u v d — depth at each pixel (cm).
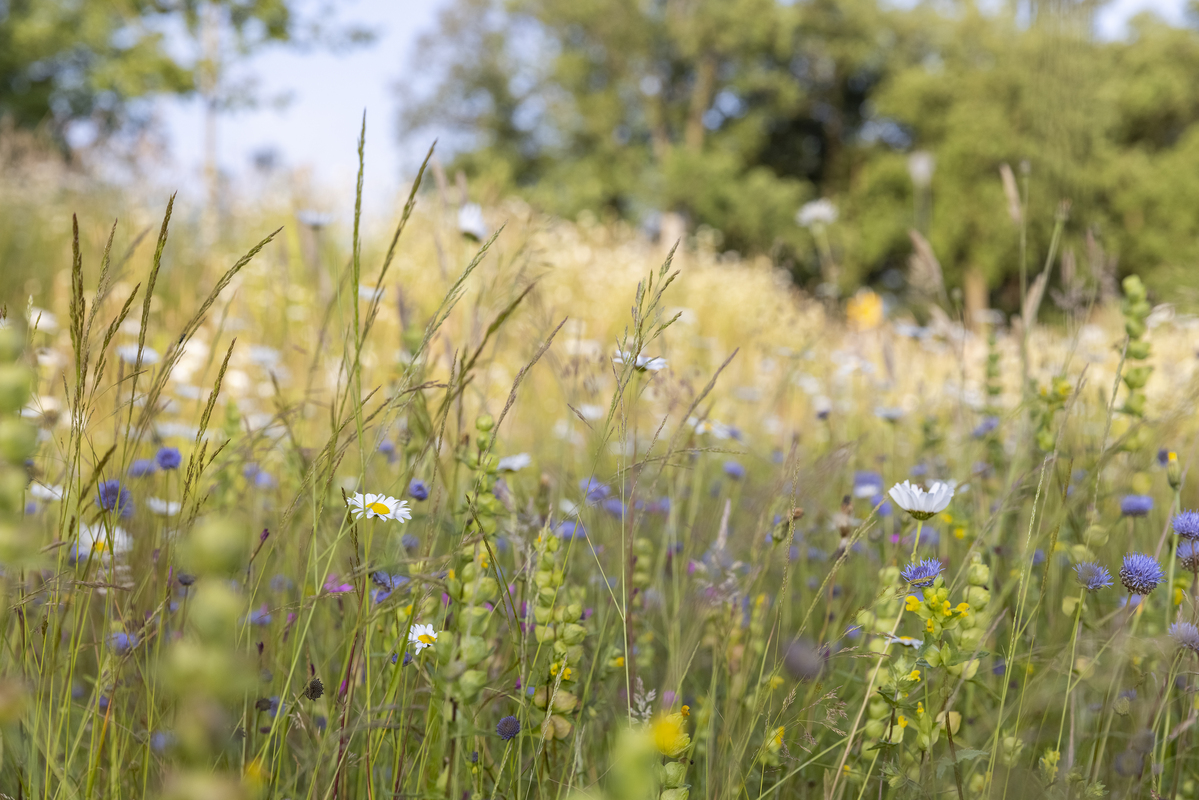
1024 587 132
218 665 40
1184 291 239
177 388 290
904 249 2473
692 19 2900
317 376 318
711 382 137
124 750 116
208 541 40
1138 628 156
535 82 3127
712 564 165
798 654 125
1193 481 236
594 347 213
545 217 211
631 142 3166
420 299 436
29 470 121
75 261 107
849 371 386
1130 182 2012
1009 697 153
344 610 147
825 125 3281
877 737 125
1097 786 129
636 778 52
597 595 173
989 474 222
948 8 3025
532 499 161
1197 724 149
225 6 1135
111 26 1239
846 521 170
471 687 108
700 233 1130
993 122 2284
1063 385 195
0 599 99
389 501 125
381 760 133
